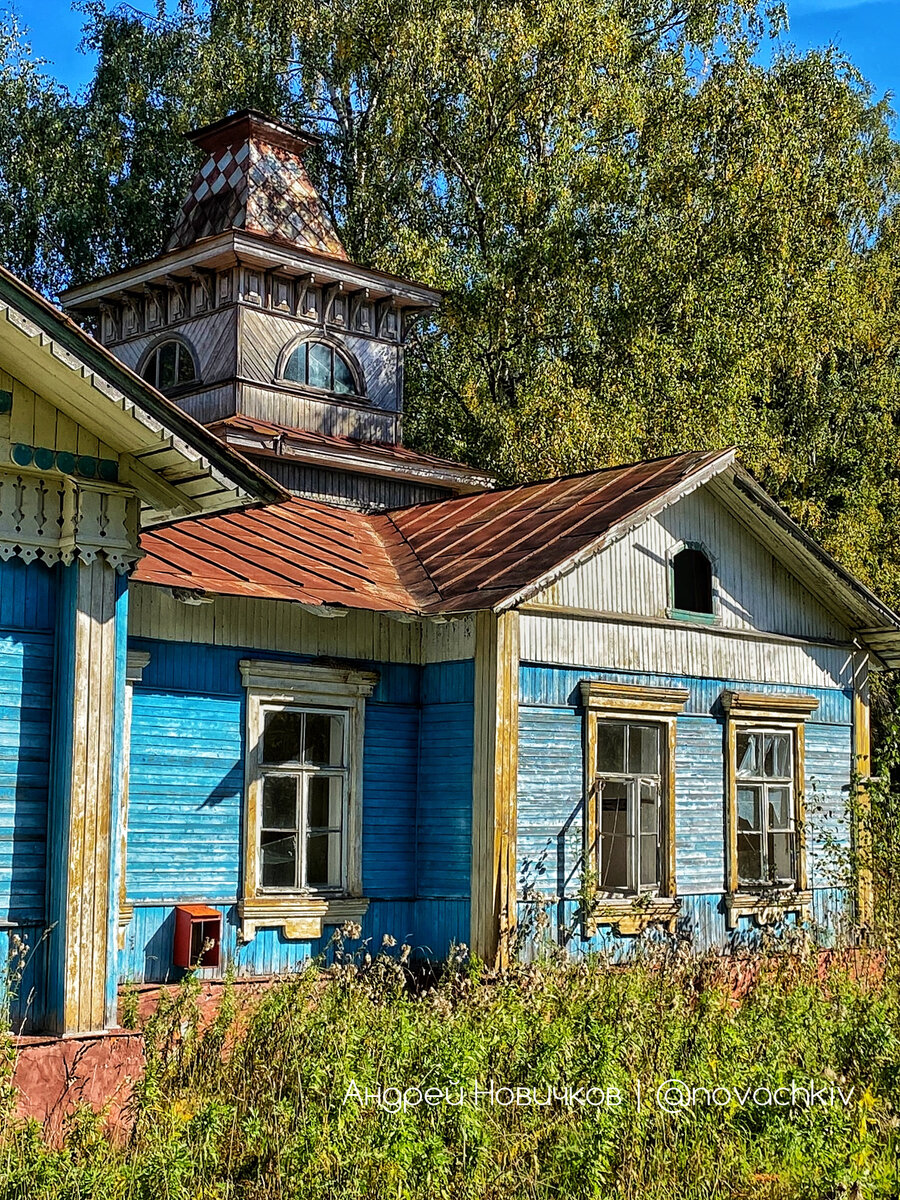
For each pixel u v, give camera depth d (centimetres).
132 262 2844
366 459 1778
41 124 2852
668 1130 754
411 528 1530
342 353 1950
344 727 1243
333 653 1231
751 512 1471
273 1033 841
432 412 2738
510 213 2628
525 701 1238
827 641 1588
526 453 2311
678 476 1338
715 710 1438
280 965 1161
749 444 2438
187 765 1116
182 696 1120
